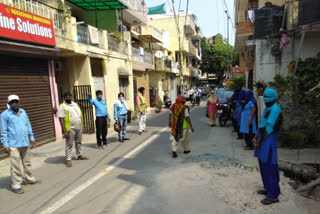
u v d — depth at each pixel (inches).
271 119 145.0
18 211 151.6
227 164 219.0
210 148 287.1
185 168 211.6
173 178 192.1
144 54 811.4
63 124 232.8
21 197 172.6
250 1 743.1
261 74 311.6
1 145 275.3
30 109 323.0
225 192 163.2
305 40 288.7
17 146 179.9
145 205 153.9
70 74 438.9
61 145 330.3
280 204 148.1
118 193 171.8
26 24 290.4
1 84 285.1
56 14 365.1
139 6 772.0
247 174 194.5
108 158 264.1
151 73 1000.9
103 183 191.2
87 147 324.2
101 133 320.8
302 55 291.4
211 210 145.0
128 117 551.8
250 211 142.2
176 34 1290.6
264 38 312.3
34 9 324.2
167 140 345.4
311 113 270.7
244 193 161.6
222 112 441.4
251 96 272.7
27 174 192.2
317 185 167.5
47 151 295.4
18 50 282.8
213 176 189.8
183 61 1449.3
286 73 301.0
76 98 430.9
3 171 236.5
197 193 164.9
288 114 285.9
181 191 169.3
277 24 312.8
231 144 303.6
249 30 602.2
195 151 277.3
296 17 297.0
